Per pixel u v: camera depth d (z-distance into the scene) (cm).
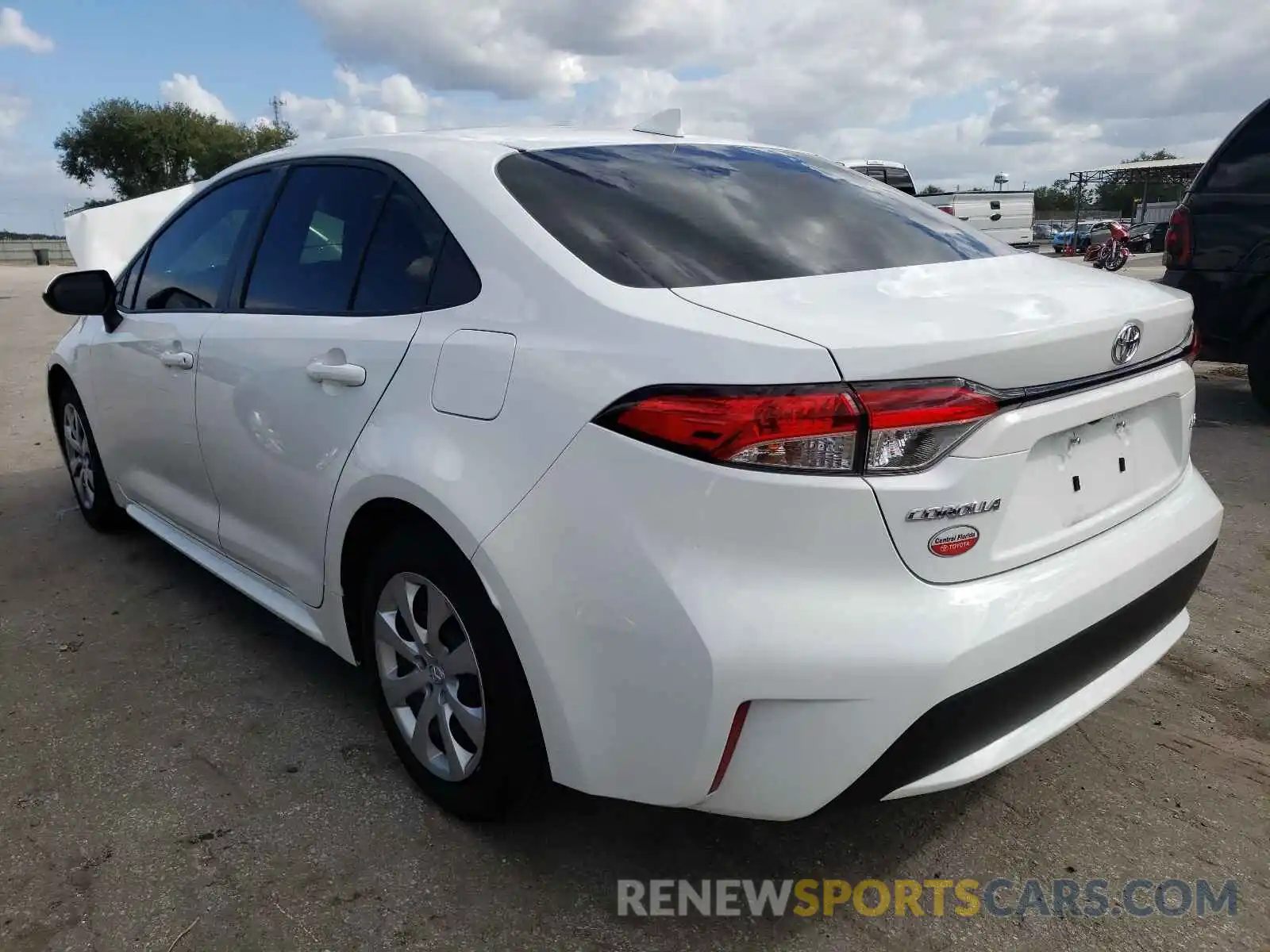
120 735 267
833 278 203
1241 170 578
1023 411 177
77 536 429
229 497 295
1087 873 215
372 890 207
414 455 208
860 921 200
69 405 419
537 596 185
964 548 172
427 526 212
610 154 249
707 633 164
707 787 174
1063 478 193
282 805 236
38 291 1998
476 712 214
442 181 233
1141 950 193
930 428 164
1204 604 349
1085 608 188
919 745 170
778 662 163
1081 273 233
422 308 223
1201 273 597
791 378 162
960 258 233
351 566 246
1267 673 302
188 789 242
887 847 223
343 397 234
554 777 195
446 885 209
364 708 283
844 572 165
